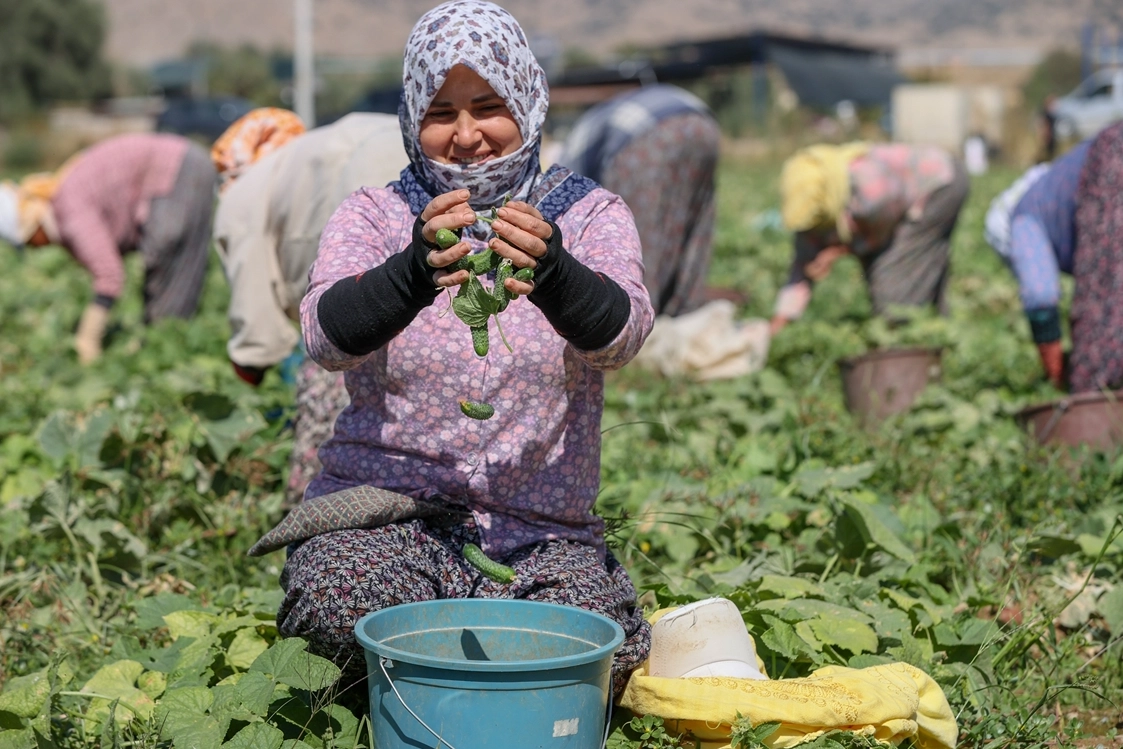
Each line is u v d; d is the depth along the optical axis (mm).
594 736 2438
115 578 3922
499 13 2691
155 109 48938
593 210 2764
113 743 2537
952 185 7383
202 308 9781
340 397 3633
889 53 40344
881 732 2582
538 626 2596
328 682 2514
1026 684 3211
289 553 2758
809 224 7488
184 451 4480
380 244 2748
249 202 4039
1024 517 4336
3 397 6438
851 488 4277
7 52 56188
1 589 3746
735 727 2494
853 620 3018
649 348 6867
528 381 2689
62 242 7953
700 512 4078
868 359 5914
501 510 2770
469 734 2326
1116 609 3402
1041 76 55219
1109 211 5199
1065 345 7508
